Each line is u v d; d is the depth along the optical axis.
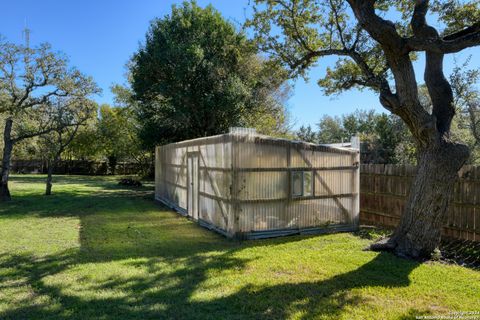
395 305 3.85
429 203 5.67
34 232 7.75
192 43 16.70
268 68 9.43
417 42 5.40
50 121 14.47
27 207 11.70
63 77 13.16
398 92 5.75
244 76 17.52
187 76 16.83
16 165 32.84
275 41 8.79
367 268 5.13
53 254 5.90
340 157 8.44
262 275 4.84
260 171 7.50
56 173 33.47
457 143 5.70
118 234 7.66
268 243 6.91
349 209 8.51
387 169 8.61
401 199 8.22
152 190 18.62
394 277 4.75
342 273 4.91
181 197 10.94
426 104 14.35
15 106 12.66
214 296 4.08
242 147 7.35
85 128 16.72
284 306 3.82
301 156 7.96
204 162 8.95
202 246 6.61
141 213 10.84
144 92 18.16
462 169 6.77
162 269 5.09
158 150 14.37
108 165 34.50
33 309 3.69
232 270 5.06
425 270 5.05
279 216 7.68
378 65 8.14
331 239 7.28
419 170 5.83
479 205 6.45
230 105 16.64
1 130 15.78
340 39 8.09
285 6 8.31
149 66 17.42
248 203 7.35
